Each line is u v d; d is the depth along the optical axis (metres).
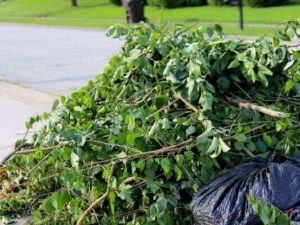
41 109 9.40
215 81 4.62
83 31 23.22
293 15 23.17
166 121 4.27
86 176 4.34
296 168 3.71
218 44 4.69
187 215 4.21
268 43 4.63
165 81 4.75
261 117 4.42
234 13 25.45
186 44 4.93
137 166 4.16
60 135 4.50
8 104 9.84
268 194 3.56
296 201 3.54
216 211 3.62
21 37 22.47
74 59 15.27
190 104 4.47
